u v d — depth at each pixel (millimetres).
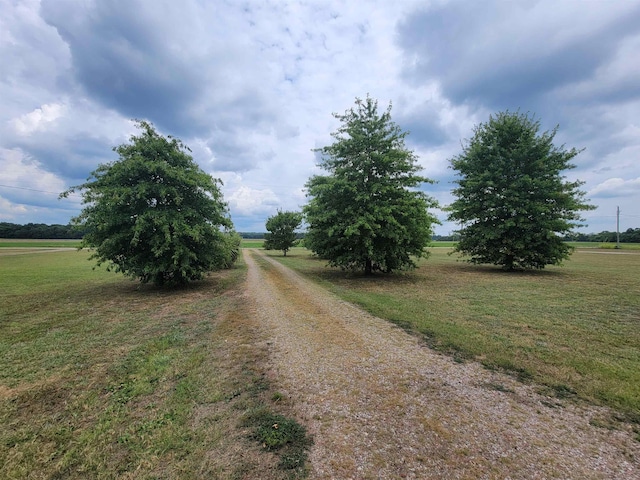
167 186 11266
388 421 3082
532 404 3373
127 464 2602
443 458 2543
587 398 3482
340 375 4145
